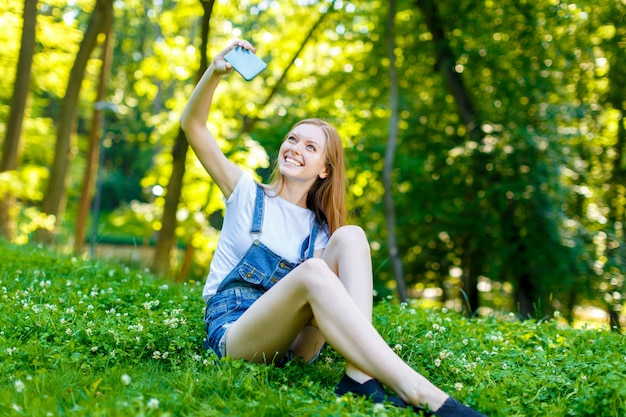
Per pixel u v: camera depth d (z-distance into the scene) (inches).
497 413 97.2
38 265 205.0
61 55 558.9
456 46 486.3
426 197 536.1
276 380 108.3
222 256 127.0
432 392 94.8
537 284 452.8
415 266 568.1
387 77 559.2
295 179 129.3
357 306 109.0
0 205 459.5
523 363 128.3
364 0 530.6
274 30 579.2
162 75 543.2
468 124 494.9
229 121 577.0
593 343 142.8
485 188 480.4
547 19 454.6
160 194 554.3
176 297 166.4
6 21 518.3
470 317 197.0
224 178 127.2
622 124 472.7
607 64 459.5
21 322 126.9
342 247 116.6
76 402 90.7
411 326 143.2
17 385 88.9
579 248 442.0
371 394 95.2
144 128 1119.6
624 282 432.1
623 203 476.1
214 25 561.6
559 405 102.7
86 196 571.5
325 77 578.2
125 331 125.0
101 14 478.0
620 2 432.8
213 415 85.0
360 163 520.7
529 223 456.8
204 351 122.6
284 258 125.7
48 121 661.9
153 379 105.1
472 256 518.6
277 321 108.7
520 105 472.4
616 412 94.7
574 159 464.8
